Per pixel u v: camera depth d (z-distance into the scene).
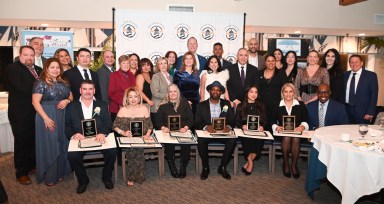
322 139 3.38
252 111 4.55
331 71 4.93
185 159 4.34
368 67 9.88
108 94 4.69
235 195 3.80
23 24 7.10
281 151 4.52
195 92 5.02
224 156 4.31
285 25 6.89
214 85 4.41
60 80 3.95
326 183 4.18
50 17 6.22
